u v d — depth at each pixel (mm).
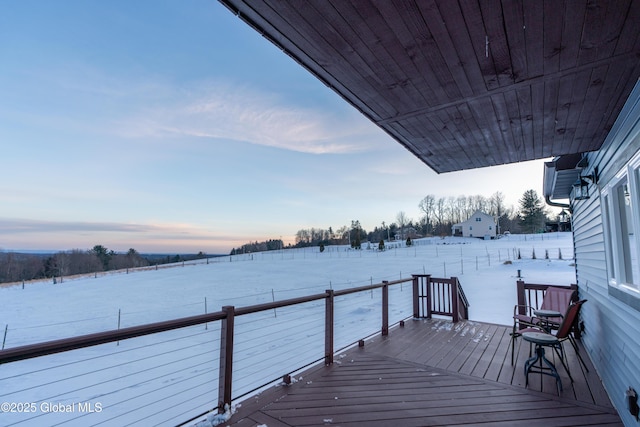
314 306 12078
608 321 3219
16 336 9625
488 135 3143
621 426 2512
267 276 22656
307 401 2893
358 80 2096
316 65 1929
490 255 26812
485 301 10891
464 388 3213
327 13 1460
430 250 35531
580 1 1347
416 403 2877
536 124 2838
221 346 2631
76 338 1729
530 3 1368
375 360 4020
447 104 2449
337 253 42500
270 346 7496
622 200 2879
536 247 30953
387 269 22906
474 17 1469
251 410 2713
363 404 2846
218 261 40969
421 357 4129
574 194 5199
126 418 4387
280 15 1488
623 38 1601
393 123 2836
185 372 6156
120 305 14133
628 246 2793
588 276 4520
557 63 1860
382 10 1433
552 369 3244
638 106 2084
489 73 1993
